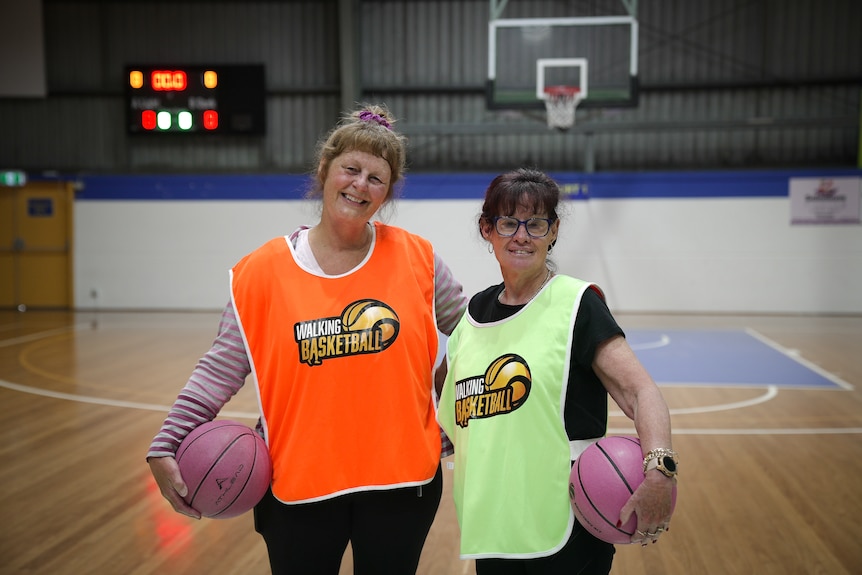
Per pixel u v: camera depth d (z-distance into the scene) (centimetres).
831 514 352
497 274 1175
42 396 611
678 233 1152
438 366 204
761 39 1178
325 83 1241
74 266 1233
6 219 1236
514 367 173
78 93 1260
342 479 175
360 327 178
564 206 189
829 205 1123
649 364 763
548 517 168
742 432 506
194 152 1267
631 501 153
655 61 1200
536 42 1183
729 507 363
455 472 187
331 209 179
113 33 1253
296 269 183
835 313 1134
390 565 182
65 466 425
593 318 169
